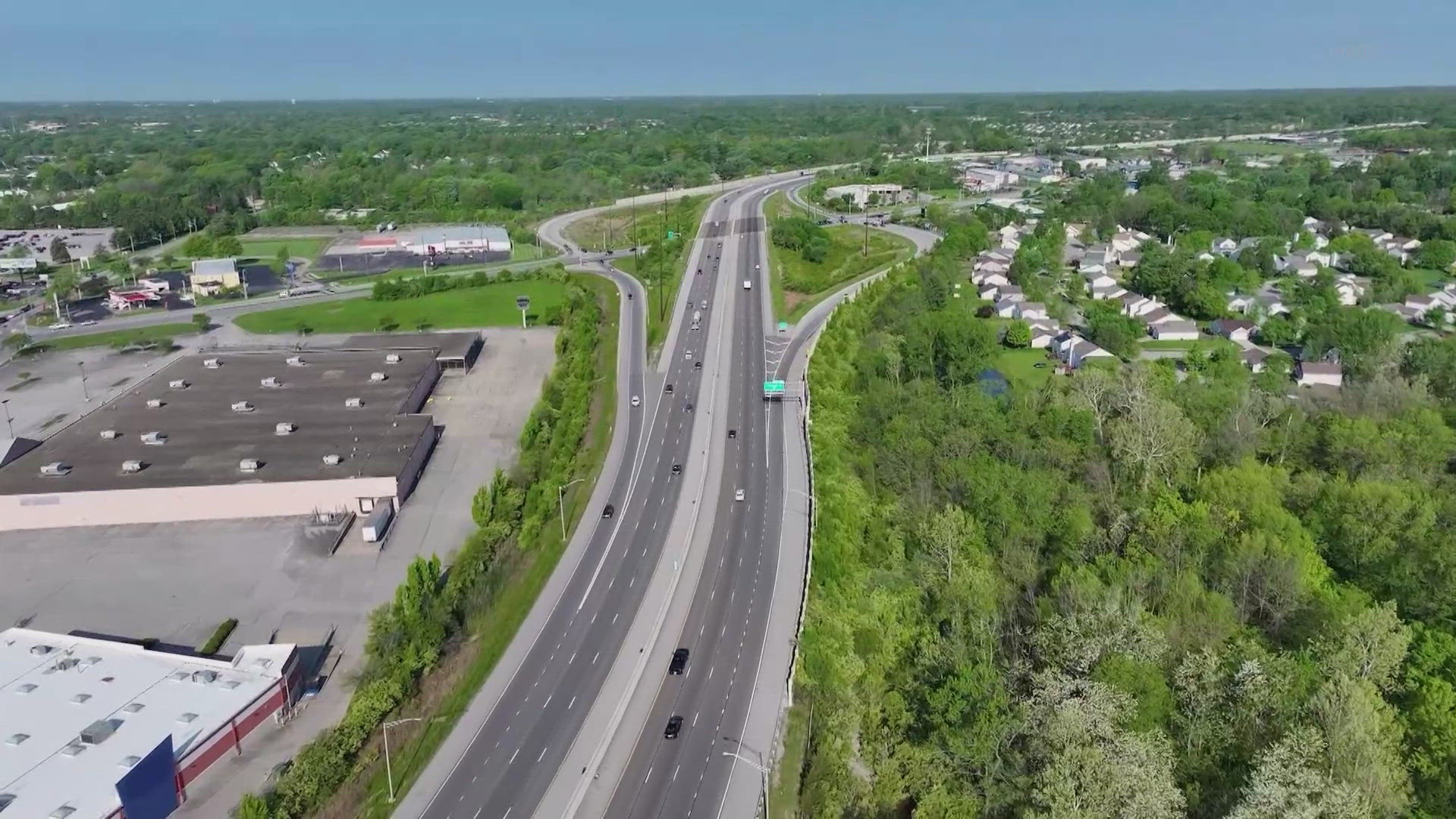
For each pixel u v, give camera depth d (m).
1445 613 104.25
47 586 124.12
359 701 94.81
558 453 155.88
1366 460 140.75
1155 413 143.62
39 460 150.62
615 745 91.81
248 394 182.00
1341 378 196.12
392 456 152.12
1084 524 122.94
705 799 84.81
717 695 98.56
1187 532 117.44
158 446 156.12
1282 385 183.75
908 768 85.62
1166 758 76.88
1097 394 161.38
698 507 140.62
